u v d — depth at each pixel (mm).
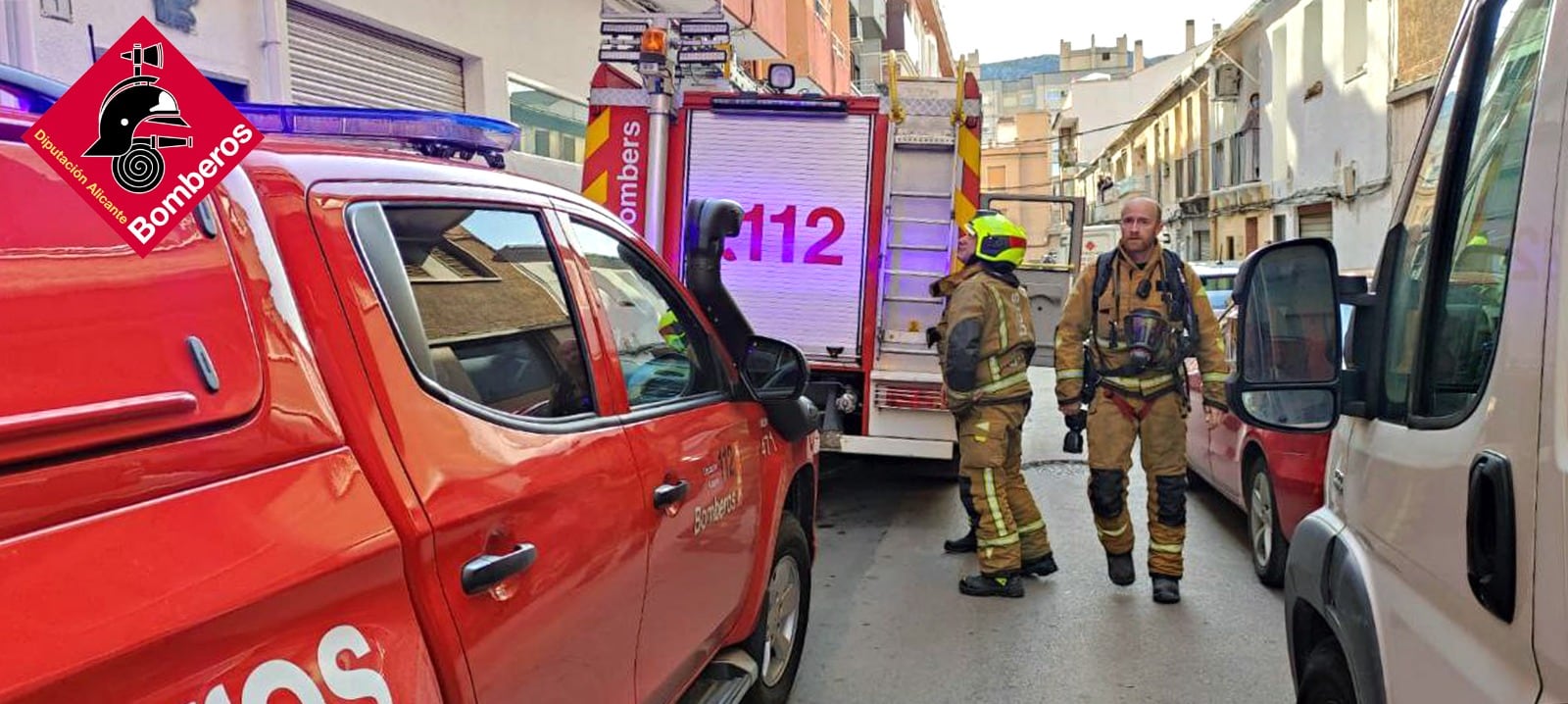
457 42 9484
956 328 5207
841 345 7016
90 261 1401
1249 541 6340
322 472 1603
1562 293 1474
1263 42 26844
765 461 3641
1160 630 4828
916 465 8531
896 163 6941
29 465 1238
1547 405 1476
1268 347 2385
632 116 7141
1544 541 1461
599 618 2340
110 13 6117
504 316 2295
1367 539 2246
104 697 1211
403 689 1632
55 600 1194
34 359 1288
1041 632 4820
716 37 7184
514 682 1976
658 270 3260
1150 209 4992
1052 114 76438
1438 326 1986
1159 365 5090
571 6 11664
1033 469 8750
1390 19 18875
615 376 2695
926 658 4527
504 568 1916
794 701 4098
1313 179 23109
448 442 1902
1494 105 1877
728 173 7133
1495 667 1613
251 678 1385
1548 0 1692
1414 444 2002
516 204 2510
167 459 1385
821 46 22266
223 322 1544
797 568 4109
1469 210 1911
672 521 2770
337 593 1539
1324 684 2557
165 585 1299
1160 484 5168
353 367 1761
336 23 8203
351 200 1945
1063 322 5266
